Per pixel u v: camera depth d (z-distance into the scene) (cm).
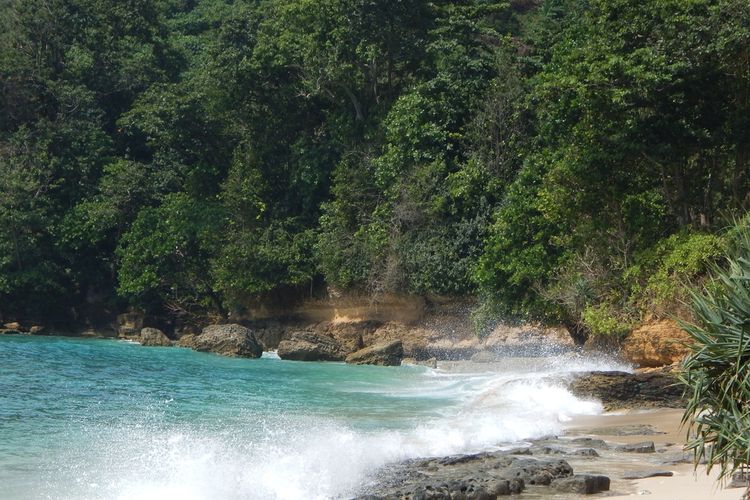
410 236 3831
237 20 4712
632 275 2555
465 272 3662
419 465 1288
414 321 3900
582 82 2583
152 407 1973
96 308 5066
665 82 2452
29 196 4953
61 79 5538
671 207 2656
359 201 4094
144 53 5728
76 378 2589
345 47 4275
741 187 2564
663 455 1340
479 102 3866
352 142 4288
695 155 2661
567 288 2797
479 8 4200
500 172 3716
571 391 1998
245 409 1955
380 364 3481
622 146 2556
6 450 1413
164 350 3862
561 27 3991
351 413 1898
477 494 1048
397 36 4291
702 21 2417
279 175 4628
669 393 1944
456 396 2259
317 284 4284
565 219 2833
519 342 3434
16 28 5588
